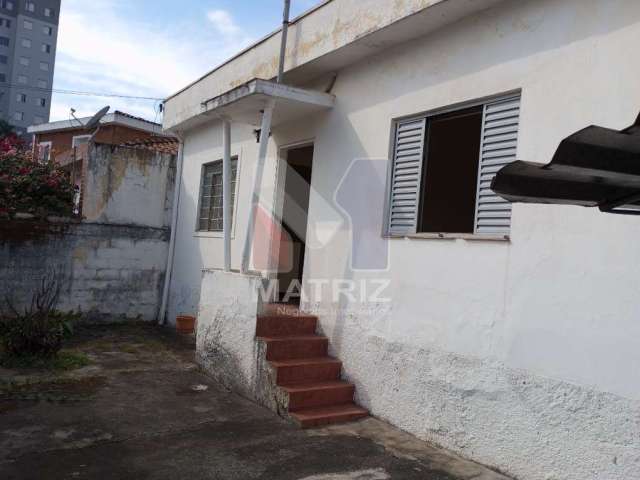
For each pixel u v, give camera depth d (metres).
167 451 4.36
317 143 6.70
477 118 5.16
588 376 3.72
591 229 3.78
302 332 6.25
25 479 3.71
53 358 6.96
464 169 5.55
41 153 14.33
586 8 3.95
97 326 9.72
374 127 5.82
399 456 4.48
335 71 6.47
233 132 8.85
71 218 9.50
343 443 4.72
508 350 4.26
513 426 4.16
